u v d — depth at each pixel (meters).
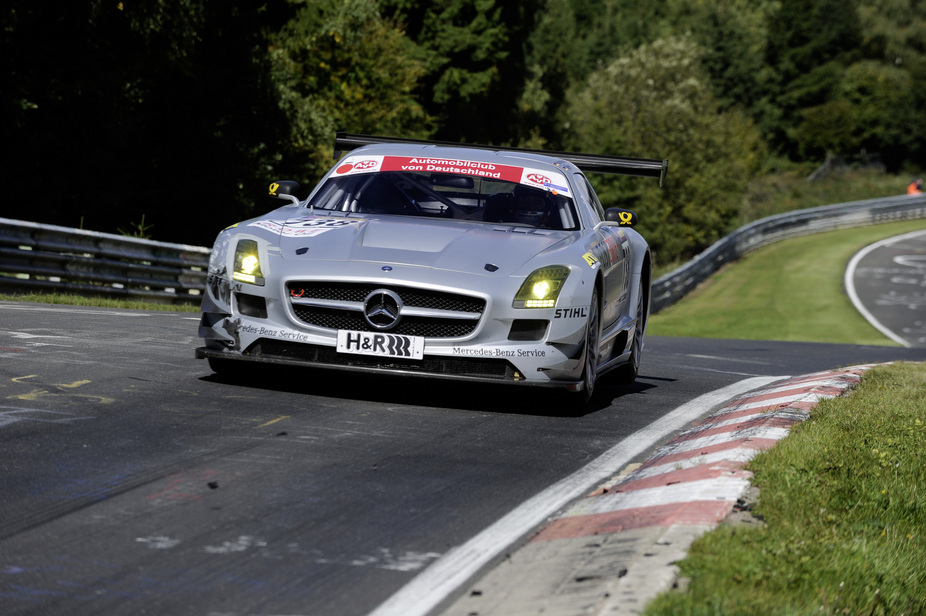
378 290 20.20
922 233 189.12
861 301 118.25
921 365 33.72
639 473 16.34
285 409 19.80
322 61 129.00
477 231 22.61
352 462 16.17
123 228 91.88
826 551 12.08
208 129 98.81
